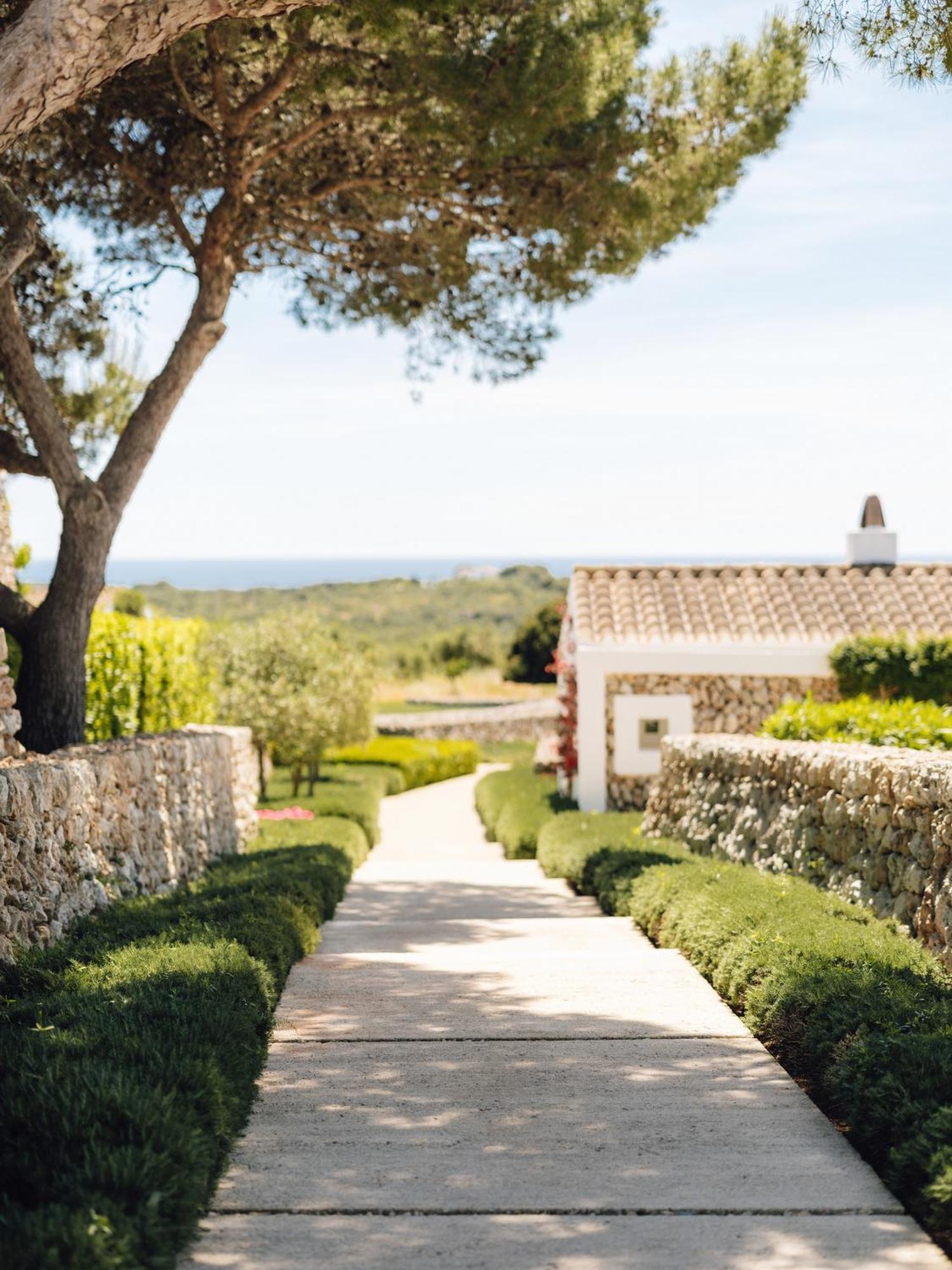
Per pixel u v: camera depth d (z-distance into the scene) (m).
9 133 4.91
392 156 9.95
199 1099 3.45
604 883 8.81
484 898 9.82
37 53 4.72
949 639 14.66
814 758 7.53
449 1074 4.23
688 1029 4.79
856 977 4.51
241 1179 3.32
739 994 5.11
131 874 7.43
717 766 10.06
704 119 10.10
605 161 9.73
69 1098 3.24
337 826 14.09
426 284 11.01
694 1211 3.13
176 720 14.65
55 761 6.60
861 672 14.71
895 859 6.10
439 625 84.38
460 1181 3.31
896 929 5.77
